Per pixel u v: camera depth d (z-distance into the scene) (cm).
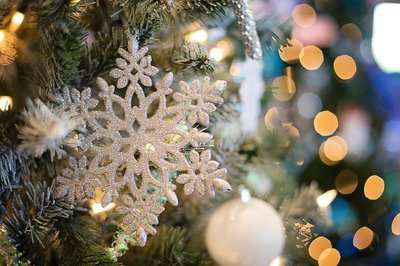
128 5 39
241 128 54
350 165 84
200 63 42
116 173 40
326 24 85
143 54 38
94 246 41
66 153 39
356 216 84
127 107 38
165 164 38
